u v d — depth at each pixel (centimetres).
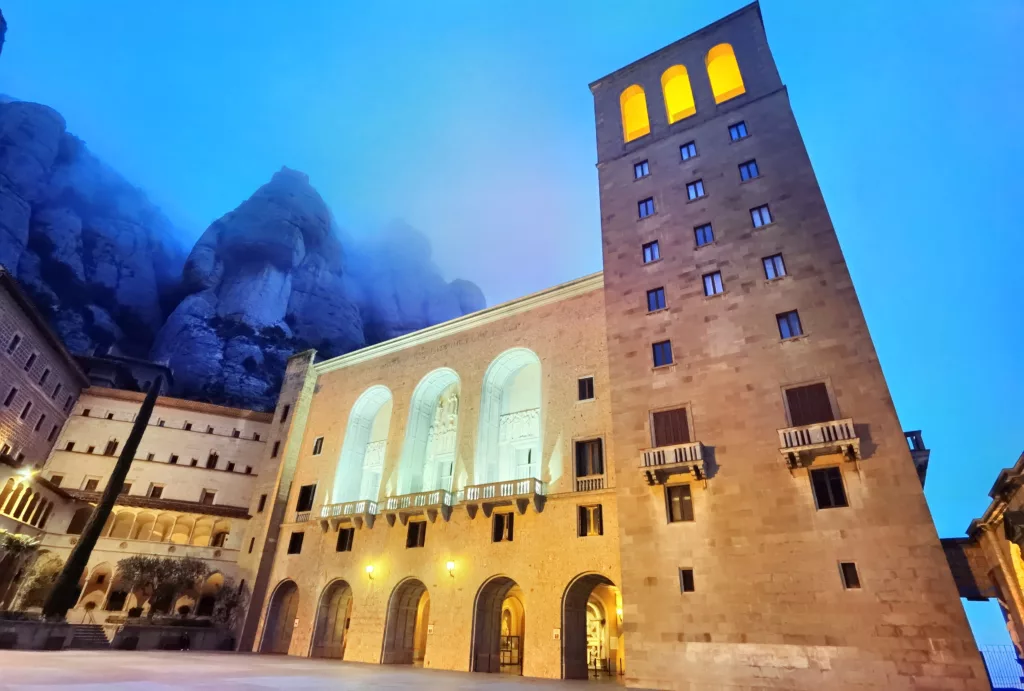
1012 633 3284
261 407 9769
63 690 1459
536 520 3300
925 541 2150
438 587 3509
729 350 2912
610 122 4219
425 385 4509
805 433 2489
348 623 4225
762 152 3406
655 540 2684
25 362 4744
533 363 4056
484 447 3862
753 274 3050
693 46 4128
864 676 2066
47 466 5259
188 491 5488
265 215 13400
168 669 2309
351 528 4209
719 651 2336
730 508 2564
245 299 11550
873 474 2336
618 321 3369
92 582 4734
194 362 9838
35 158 11094
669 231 3478
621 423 3050
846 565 2255
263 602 4356
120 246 11750
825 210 3022
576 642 2995
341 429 4806
